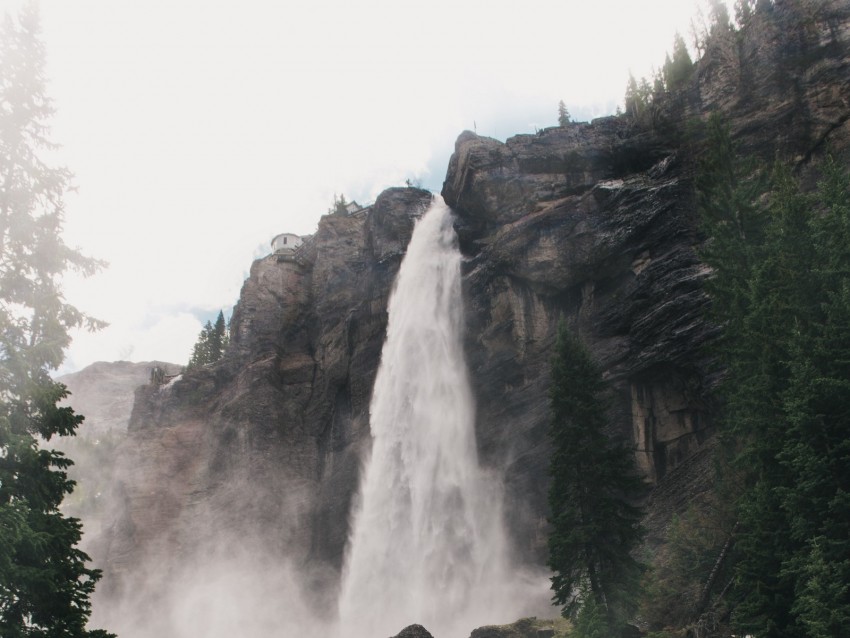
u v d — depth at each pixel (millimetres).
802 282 25344
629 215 51750
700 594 31516
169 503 76062
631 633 30328
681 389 47219
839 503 20406
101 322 23641
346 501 67500
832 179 26328
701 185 33188
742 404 26516
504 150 61750
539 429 53844
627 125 60312
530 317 56594
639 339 48438
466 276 61969
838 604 19422
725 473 33656
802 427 21812
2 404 21469
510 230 57969
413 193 75375
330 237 83188
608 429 47938
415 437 62875
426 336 64750
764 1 51531
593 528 29391
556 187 59750
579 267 54000
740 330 27766
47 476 21594
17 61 23984
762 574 23469
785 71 47812
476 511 56438
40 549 20219
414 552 59656
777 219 28719
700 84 54062
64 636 20141
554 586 30078
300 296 84000
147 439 81250
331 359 76000
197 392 83312
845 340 22516
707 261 31094
